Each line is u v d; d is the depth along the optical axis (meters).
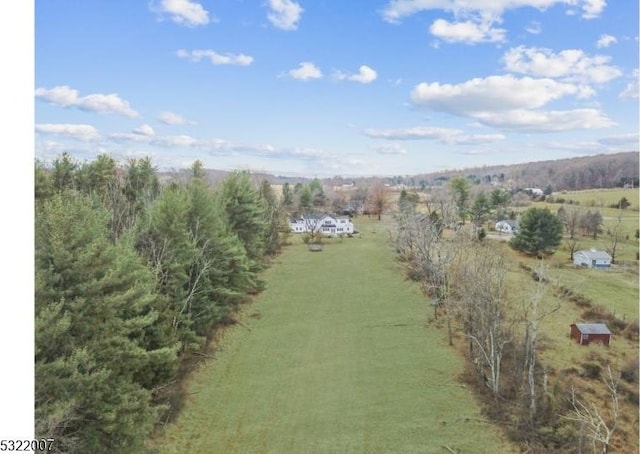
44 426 8.19
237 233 26.59
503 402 15.92
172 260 17.03
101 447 10.45
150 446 13.34
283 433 14.34
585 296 26.31
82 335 9.97
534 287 26.16
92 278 10.31
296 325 23.47
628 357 18.97
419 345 20.84
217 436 14.16
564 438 13.76
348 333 22.42
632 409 15.52
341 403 16.09
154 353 12.69
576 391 16.19
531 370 15.55
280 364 19.11
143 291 11.91
